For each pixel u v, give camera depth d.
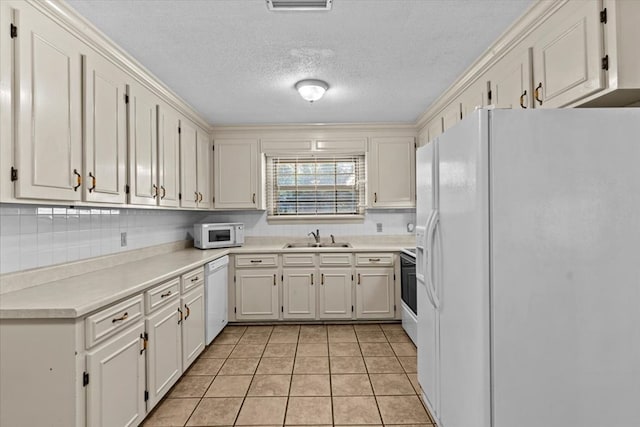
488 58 2.20
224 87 2.78
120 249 2.64
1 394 1.41
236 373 2.60
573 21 1.51
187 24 1.85
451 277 1.56
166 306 2.21
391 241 4.19
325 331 3.52
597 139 1.28
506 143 1.28
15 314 1.38
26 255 1.82
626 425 1.29
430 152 1.86
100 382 1.53
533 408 1.29
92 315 1.49
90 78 1.86
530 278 1.28
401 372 2.60
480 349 1.29
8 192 1.38
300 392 2.32
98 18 1.78
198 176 3.57
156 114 2.66
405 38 2.03
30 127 1.47
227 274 3.61
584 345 1.29
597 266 1.29
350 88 2.82
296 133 3.98
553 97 1.65
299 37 2.01
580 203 1.28
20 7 1.42
